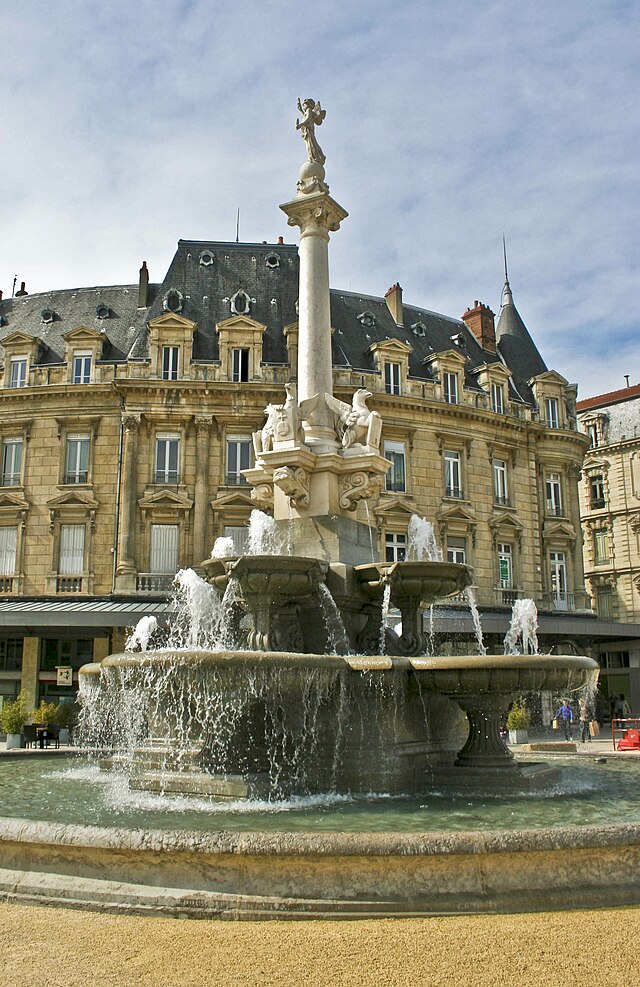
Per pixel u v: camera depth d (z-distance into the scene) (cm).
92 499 3800
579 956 503
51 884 625
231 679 966
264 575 1201
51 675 3691
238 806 952
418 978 473
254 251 4506
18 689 3706
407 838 604
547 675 1102
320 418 1497
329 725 1080
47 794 1052
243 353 4000
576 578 4522
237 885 599
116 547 3750
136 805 961
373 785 1057
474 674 1088
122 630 3638
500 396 4512
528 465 4488
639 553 5509
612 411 5869
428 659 1112
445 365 4316
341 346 4269
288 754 1084
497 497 4344
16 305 4531
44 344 4172
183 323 3941
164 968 489
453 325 5003
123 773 1223
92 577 3753
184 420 3844
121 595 3659
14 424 3909
